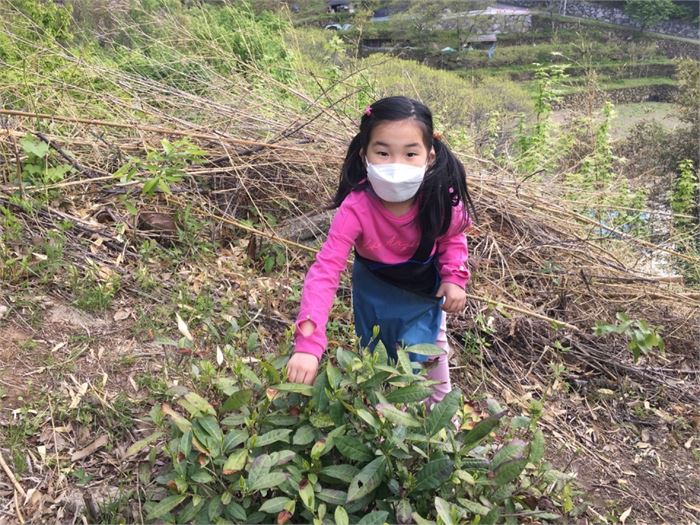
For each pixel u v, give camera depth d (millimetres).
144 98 4660
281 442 2027
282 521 1744
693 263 4766
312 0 16484
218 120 4531
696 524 2562
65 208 3465
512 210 4188
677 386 3408
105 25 6992
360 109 5539
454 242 2338
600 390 3242
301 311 2078
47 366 2508
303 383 1980
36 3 6004
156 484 2129
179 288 3062
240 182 3801
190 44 6141
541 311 3619
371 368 2008
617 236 4633
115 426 2316
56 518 1996
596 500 2580
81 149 3893
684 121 12086
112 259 3217
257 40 6836
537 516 2111
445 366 2473
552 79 7090
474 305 3498
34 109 3789
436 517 1946
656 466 2875
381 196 2104
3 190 3377
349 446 1896
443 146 2219
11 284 2861
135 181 3465
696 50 19344
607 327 3172
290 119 4621
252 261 3504
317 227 3729
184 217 3488
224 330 2881
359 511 2018
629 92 16672
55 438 2250
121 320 2848
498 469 1961
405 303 2369
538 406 2354
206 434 1903
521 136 6992
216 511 1825
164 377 2523
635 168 10273
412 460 2020
